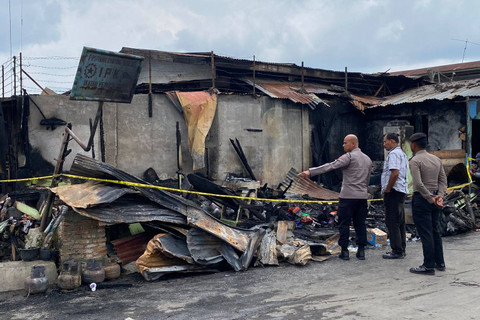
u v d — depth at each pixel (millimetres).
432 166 5895
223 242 6621
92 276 5816
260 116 12867
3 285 5777
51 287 5848
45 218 6613
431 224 5934
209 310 4773
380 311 4539
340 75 16078
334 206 10453
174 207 6543
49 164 10227
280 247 6910
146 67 15227
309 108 14156
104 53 5859
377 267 6355
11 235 7520
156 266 6148
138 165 11164
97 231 6465
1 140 9867
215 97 11906
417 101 13727
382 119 15375
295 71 14992
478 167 11438
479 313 4379
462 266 6289
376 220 9461
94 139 10609
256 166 12766
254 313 4633
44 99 10180
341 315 4469
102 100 6281
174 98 11547
